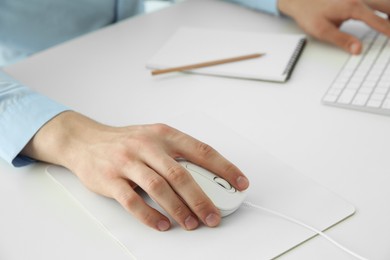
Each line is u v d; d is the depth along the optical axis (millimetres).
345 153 930
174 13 1377
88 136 947
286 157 932
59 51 1252
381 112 1001
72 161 928
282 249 807
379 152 927
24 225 863
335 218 836
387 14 1270
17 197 905
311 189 878
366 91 1040
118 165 887
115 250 824
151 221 845
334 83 1075
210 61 1153
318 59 1163
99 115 1047
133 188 891
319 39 1228
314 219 838
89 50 1247
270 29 1279
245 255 804
